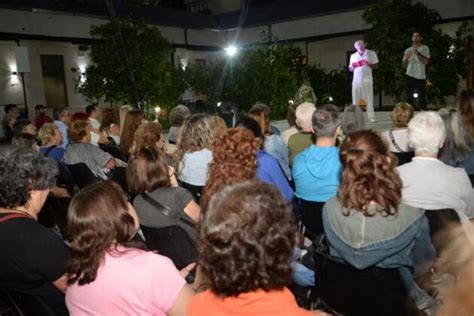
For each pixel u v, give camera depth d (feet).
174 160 10.58
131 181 7.78
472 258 6.39
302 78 44.68
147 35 35.50
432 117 7.02
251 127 9.86
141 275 4.67
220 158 6.73
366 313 5.68
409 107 11.16
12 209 6.09
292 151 12.08
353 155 5.54
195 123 9.90
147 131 11.51
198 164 9.73
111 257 4.78
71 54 52.54
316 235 8.39
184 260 7.39
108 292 4.65
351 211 5.47
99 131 18.12
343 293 5.82
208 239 3.28
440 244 6.56
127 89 33.88
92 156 12.19
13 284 5.71
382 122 28.48
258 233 3.14
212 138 9.82
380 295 5.54
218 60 35.47
